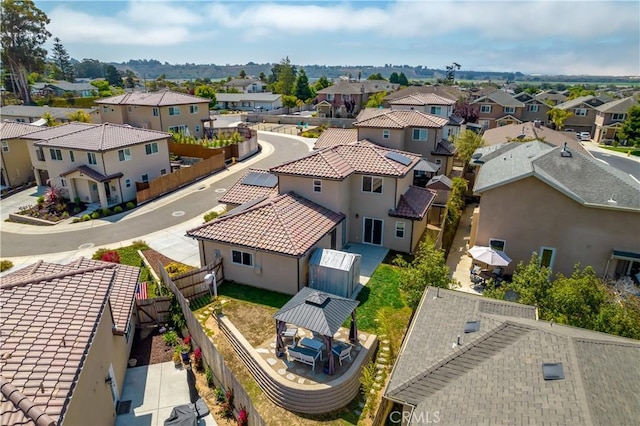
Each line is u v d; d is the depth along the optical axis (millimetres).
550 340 11344
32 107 75688
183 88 132125
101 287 14289
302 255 20125
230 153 52344
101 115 60500
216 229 22312
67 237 30797
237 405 14914
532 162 24891
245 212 23281
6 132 44219
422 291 18844
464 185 37438
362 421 14406
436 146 41906
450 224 30516
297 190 25922
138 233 31125
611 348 11453
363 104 93250
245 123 82562
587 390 9398
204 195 39469
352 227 27922
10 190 42781
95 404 12469
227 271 22812
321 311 15562
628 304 17375
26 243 30016
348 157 27656
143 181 40406
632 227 21828
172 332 19594
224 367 15281
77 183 37625
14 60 85375
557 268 23875
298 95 112312
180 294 19359
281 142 64438
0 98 92562
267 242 21000
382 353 17422
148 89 141375
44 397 9250
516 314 14914
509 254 24688
